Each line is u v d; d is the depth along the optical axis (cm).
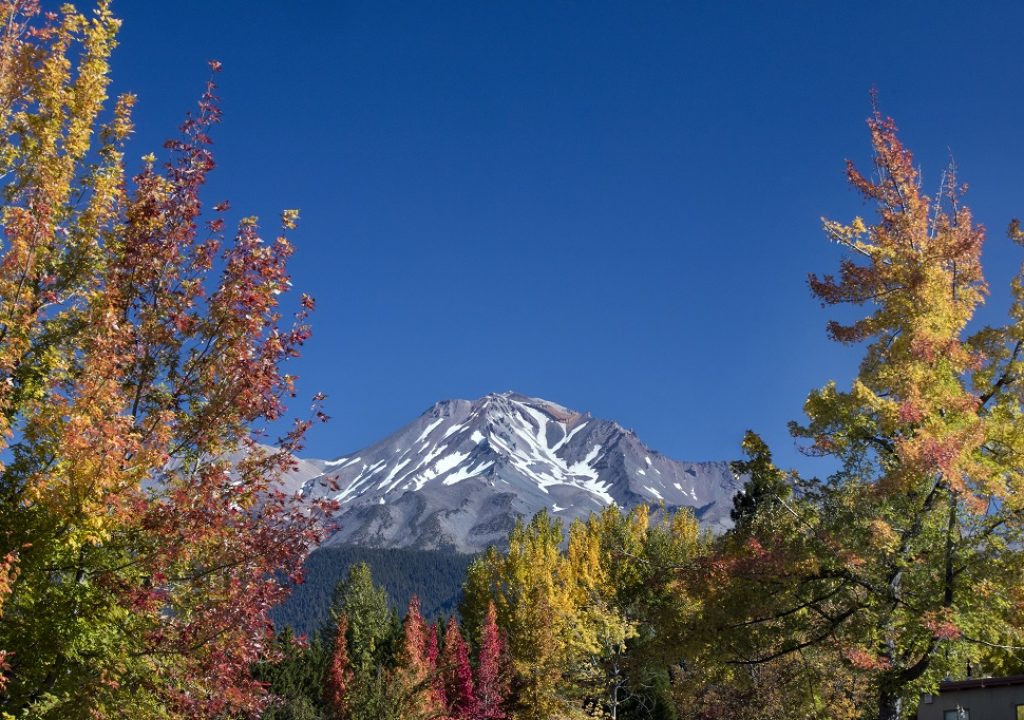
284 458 1303
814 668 2270
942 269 2041
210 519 1201
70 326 1270
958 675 2058
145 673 1184
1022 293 2067
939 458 1769
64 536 1135
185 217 1320
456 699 5306
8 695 1126
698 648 2095
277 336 1308
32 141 1256
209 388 1293
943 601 1866
